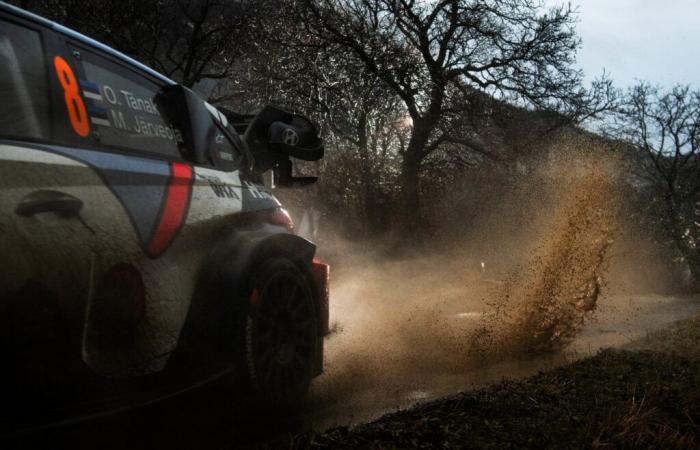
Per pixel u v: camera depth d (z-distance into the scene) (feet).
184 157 12.10
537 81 81.05
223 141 13.67
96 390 9.41
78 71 10.33
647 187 103.91
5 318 8.11
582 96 82.94
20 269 8.30
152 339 10.30
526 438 11.48
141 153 10.99
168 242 10.75
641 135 105.91
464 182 76.59
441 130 80.89
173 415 10.76
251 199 13.41
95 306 9.32
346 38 73.97
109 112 10.65
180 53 78.23
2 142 8.68
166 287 10.60
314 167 63.93
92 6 62.03
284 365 12.82
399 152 78.59
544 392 13.99
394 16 78.84
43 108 9.47
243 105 78.18
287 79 73.92
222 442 11.60
